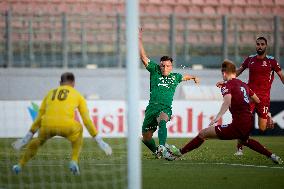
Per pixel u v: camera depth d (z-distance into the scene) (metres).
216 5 70.44
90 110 49.62
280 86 60.44
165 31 64.94
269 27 65.00
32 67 59.06
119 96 58.38
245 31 64.88
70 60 59.97
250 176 25.75
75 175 25.83
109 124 49.91
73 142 24.66
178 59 61.53
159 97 32.69
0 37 58.00
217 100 52.06
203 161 32.09
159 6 69.06
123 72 58.50
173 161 31.70
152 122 32.94
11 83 56.62
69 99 24.66
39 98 57.16
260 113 36.78
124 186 22.88
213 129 29.20
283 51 64.00
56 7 64.50
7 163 30.73
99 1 65.44
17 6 63.62
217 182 23.95
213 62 62.12
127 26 18.05
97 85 58.09
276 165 30.34
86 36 62.09
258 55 36.78
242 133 28.86
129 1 18.00
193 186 22.91
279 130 54.03
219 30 66.19
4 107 48.84
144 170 27.59
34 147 24.86
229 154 36.72
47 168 28.22
